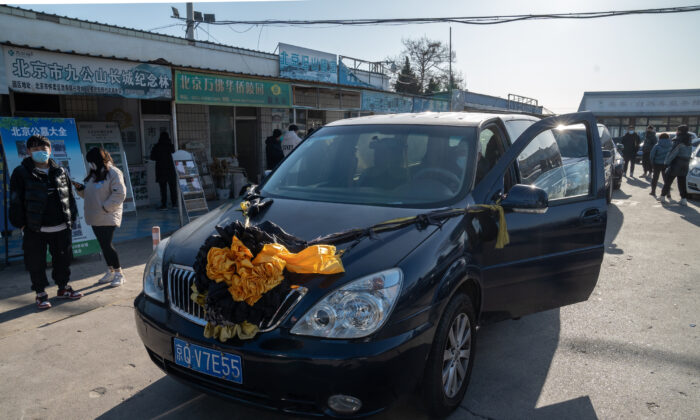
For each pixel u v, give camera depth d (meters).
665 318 4.50
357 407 2.29
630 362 3.65
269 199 3.36
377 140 3.72
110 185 5.33
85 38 9.77
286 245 2.60
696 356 3.74
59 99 9.65
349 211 3.02
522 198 3.09
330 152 3.78
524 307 3.52
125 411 3.03
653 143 17.16
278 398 2.32
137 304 2.94
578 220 3.72
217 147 13.05
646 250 7.03
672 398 3.15
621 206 11.01
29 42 8.85
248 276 2.31
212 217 3.27
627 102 40.09
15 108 9.04
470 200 3.11
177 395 3.21
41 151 4.72
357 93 15.15
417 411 2.96
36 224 4.65
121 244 7.61
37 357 3.76
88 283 5.63
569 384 3.32
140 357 3.77
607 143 12.34
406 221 2.80
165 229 8.70
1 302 5.01
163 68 7.71
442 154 3.44
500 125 3.87
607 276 5.80
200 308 2.57
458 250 2.80
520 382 3.34
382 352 2.27
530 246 3.40
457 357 2.90
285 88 10.43
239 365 2.36
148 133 11.31
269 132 14.43
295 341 2.29
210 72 8.51
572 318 4.50
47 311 4.76
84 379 3.43
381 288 2.37
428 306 2.50
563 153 4.12
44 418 2.96
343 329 2.28
